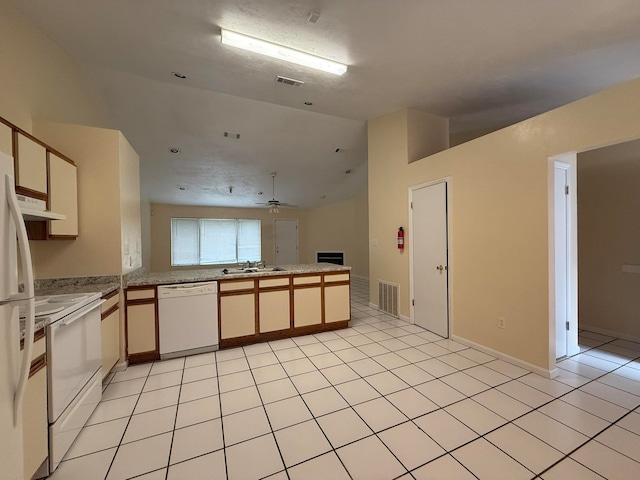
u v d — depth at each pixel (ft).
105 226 8.63
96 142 8.51
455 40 7.93
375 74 9.84
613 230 10.78
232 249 28.91
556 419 6.14
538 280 8.11
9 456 3.51
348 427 6.00
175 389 7.61
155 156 16.83
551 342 7.93
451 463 4.99
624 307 10.56
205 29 7.64
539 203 8.05
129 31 7.77
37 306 5.63
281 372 8.52
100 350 6.98
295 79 10.33
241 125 14.56
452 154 10.78
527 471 4.79
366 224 25.50
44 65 7.88
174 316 9.60
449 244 10.99
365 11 6.84
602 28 7.34
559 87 10.74
